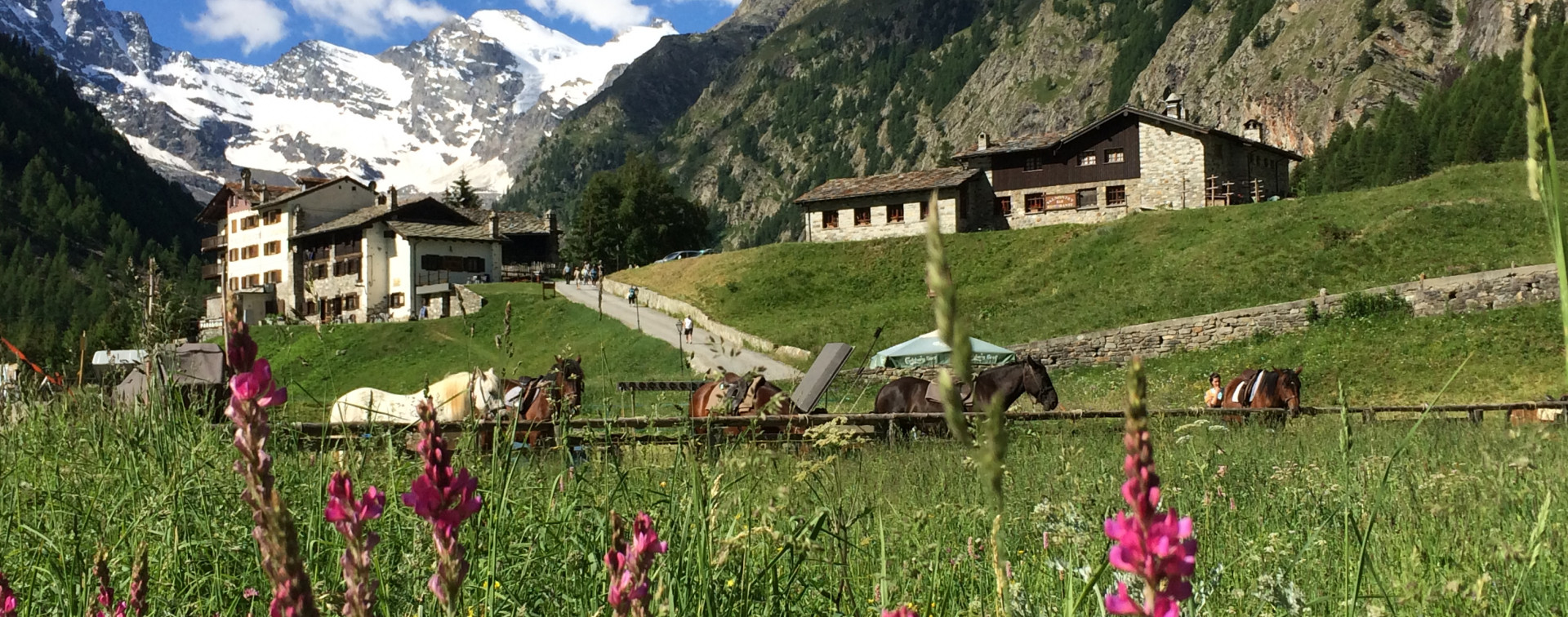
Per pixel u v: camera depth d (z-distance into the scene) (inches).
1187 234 2138.3
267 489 51.9
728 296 2465.6
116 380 231.8
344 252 3469.5
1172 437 393.1
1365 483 235.9
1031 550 176.4
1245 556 170.1
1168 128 2684.5
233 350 53.3
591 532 150.0
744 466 139.8
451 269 3385.8
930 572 146.3
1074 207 2800.2
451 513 63.7
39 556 150.1
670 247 4308.6
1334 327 1422.2
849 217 2923.2
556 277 3673.7
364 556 65.6
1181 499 237.9
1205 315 1513.3
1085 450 376.5
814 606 138.8
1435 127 4808.1
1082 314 1765.5
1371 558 170.1
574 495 161.8
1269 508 229.1
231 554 151.9
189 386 199.2
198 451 175.0
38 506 169.6
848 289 2447.1
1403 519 213.8
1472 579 150.9
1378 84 7111.2
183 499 158.4
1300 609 137.5
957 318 45.4
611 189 4313.5
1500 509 206.4
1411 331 1341.0
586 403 231.6
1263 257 1833.2
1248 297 1686.8
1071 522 166.2
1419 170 4739.2
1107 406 978.7
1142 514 44.0
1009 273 2305.6
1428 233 1754.4
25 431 214.1
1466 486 232.7
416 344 2273.6
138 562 91.0
